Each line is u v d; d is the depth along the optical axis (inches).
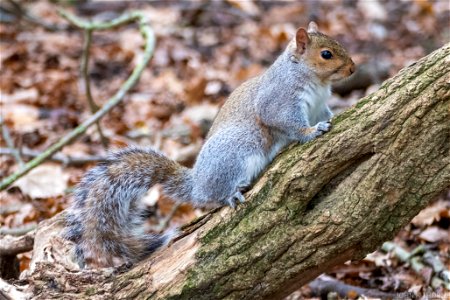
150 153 381.4
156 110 739.4
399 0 1122.7
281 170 316.8
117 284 325.1
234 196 324.5
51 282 329.7
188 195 383.9
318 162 310.0
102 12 1026.1
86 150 639.1
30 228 475.8
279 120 375.6
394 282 434.0
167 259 324.5
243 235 315.0
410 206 305.4
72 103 748.0
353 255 316.8
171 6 1057.5
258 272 313.3
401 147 300.2
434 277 427.5
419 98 297.1
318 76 387.5
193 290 315.3
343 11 1086.4
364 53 894.4
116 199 370.6
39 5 1031.6
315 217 310.3
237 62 882.8
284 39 941.2
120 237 366.0
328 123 319.9
